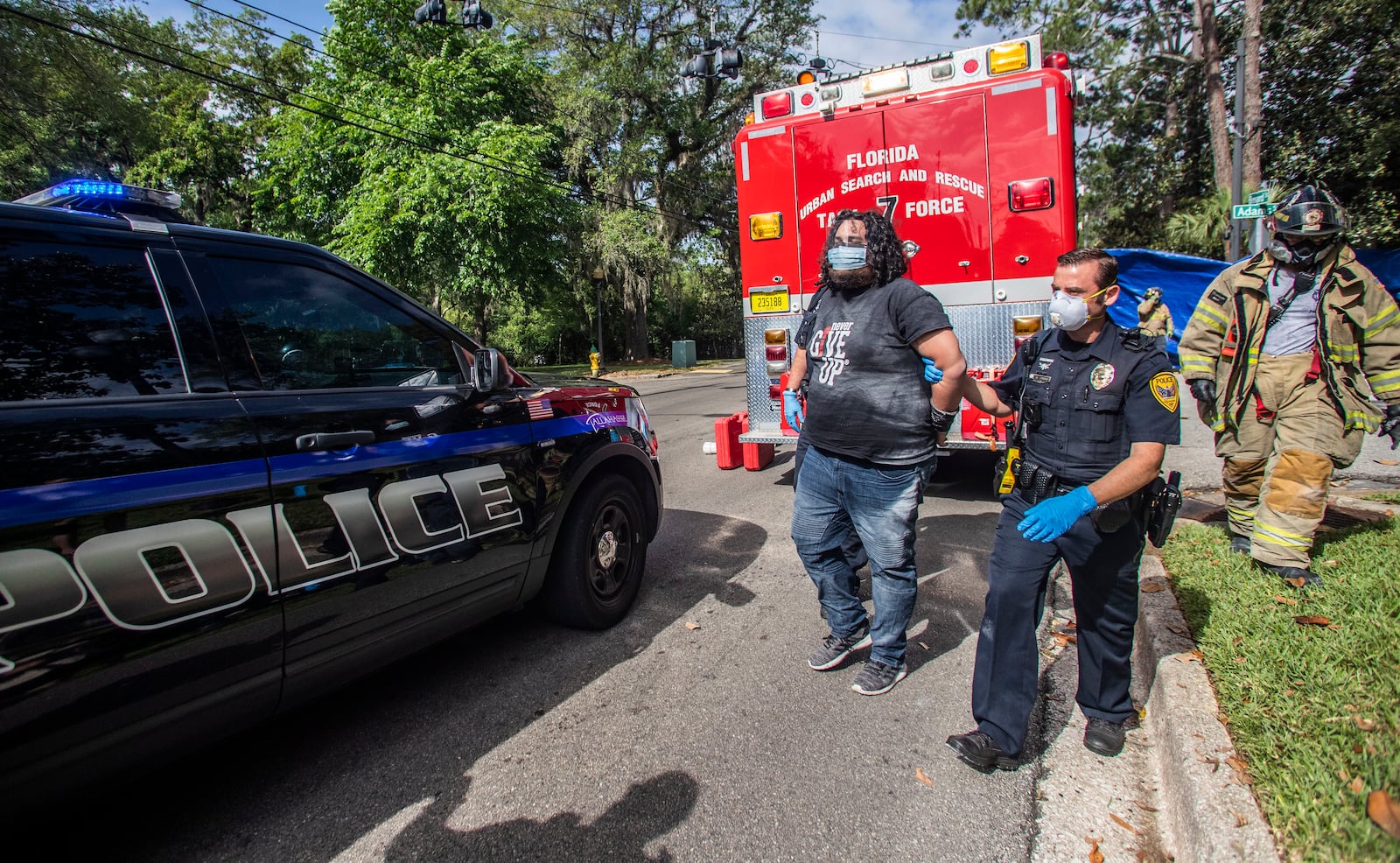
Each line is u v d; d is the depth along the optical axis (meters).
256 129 28.98
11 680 1.78
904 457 2.96
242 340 2.47
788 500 6.71
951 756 2.76
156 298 2.29
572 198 26.80
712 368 31.88
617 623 4.06
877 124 5.90
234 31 28.47
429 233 21.44
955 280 5.77
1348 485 5.48
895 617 3.14
